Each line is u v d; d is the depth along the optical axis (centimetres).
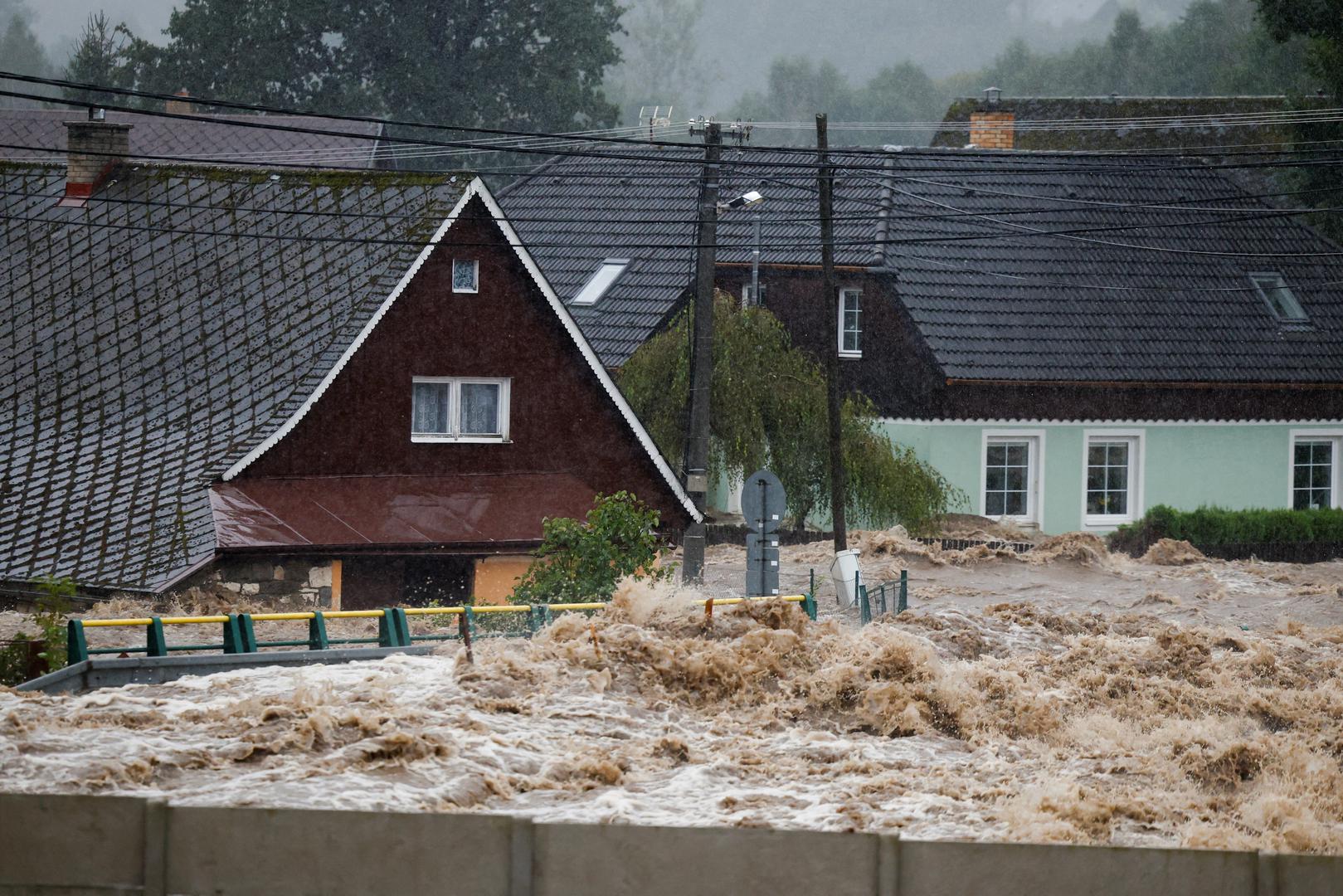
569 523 7269
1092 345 12000
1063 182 13200
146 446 8200
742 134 8169
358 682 4606
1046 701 4991
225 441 8019
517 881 2584
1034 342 11881
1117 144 15338
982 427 11744
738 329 11100
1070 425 11881
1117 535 11456
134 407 8494
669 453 10888
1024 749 4647
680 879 2584
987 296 12088
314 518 7781
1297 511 11669
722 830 2583
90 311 9188
